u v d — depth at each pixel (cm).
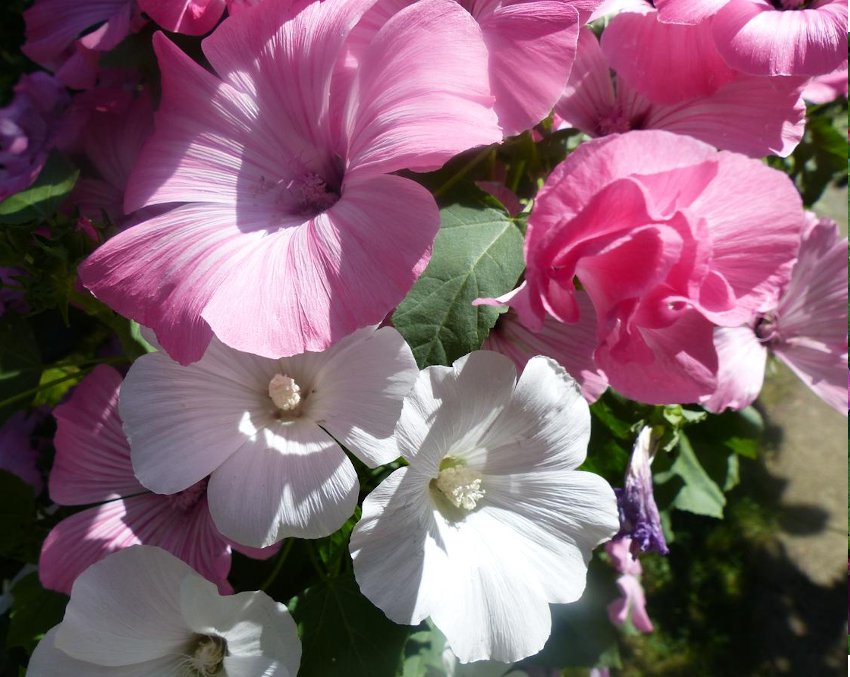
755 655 54
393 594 19
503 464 21
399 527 19
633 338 19
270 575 24
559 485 21
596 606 28
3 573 30
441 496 21
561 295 18
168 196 21
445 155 17
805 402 63
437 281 20
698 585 56
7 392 26
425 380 19
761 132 22
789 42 20
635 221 17
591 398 23
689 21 20
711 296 19
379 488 19
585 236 17
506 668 26
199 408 20
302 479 19
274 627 20
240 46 22
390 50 19
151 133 26
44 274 23
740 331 28
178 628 21
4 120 30
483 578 20
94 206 27
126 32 25
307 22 21
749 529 58
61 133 28
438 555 20
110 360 26
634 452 23
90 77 28
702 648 54
